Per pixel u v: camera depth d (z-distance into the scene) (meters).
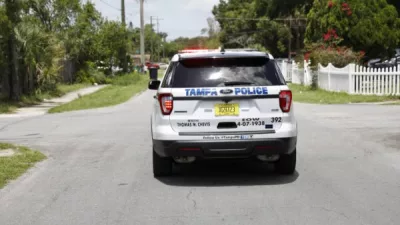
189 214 6.58
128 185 8.19
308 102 21.88
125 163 9.91
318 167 9.18
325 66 28.31
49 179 8.70
